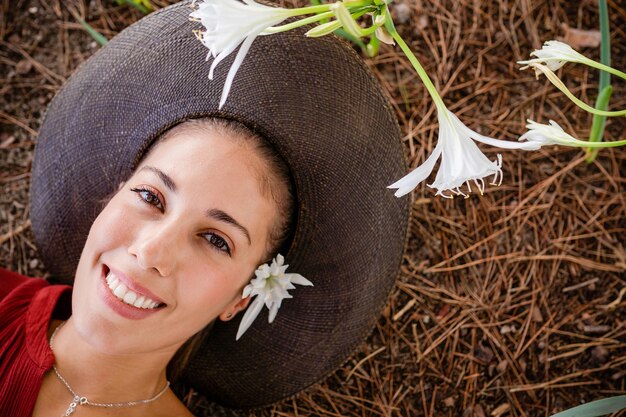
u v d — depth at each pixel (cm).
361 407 166
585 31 176
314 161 129
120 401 137
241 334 136
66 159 144
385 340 169
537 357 168
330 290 142
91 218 146
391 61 175
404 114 174
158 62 133
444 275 171
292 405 165
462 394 167
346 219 135
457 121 83
